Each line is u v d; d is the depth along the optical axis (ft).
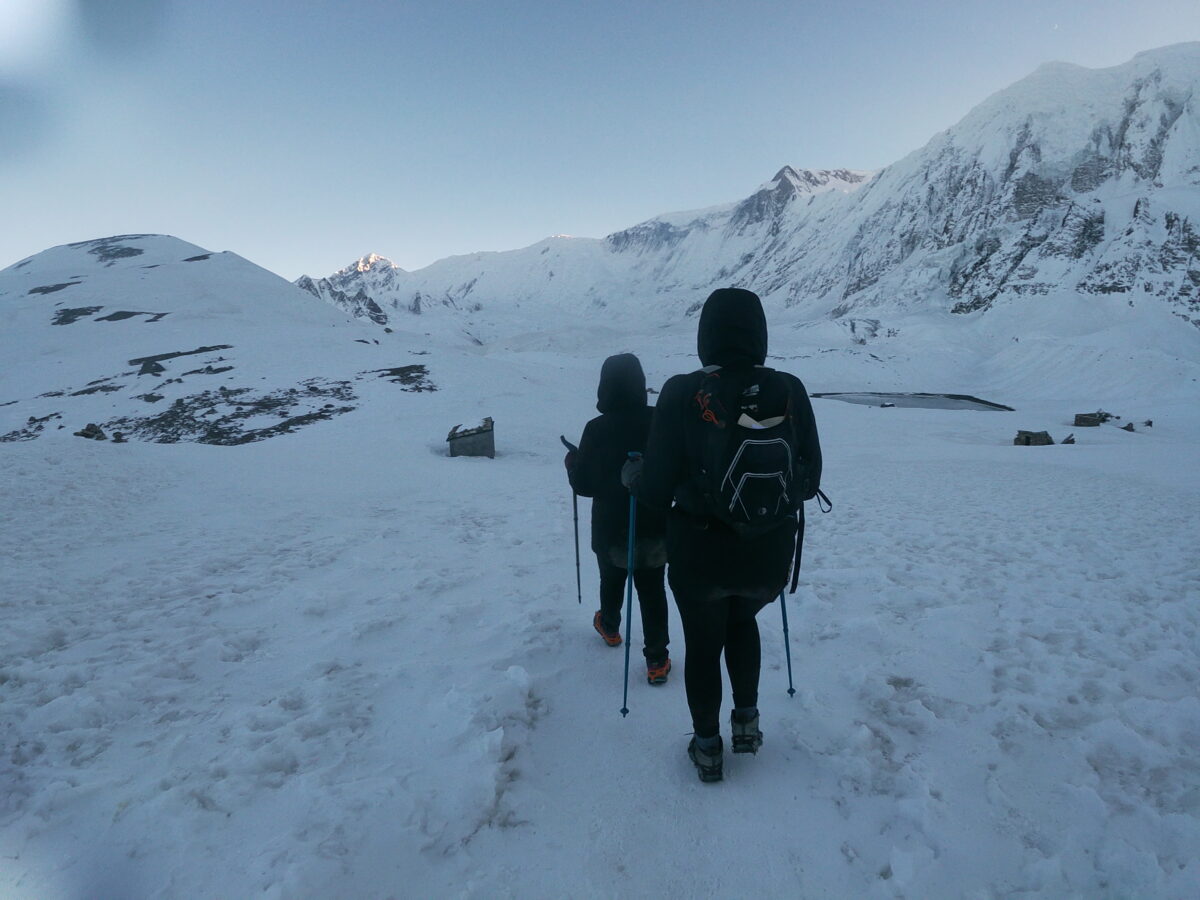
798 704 10.21
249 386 132.87
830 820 7.39
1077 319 474.08
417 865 6.49
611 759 8.66
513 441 89.15
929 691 10.70
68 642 12.57
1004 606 15.16
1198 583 17.03
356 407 114.83
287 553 20.79
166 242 500.33
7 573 17.10
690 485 7.70
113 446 42.45
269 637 13.17
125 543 21.72
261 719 9.41
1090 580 17.52
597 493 11.34
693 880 6.49
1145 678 11.28
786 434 7.48
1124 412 207.92
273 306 334.65
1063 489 39.29
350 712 9.68
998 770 8.36
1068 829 7.20
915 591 16.28
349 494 36.73
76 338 228.84
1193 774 8.28
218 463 43.80
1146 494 36.88
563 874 6.50
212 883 6.07
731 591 7.78
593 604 15.64
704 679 7.98
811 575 18.07
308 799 7.30
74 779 7.74
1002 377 318.24
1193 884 6.25
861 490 39.14
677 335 588.09
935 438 129.90
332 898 5.94
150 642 12.58
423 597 15.90
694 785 8.06
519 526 26.45
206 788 7.53
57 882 6.12
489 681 10.54
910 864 6.54
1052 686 10.87
